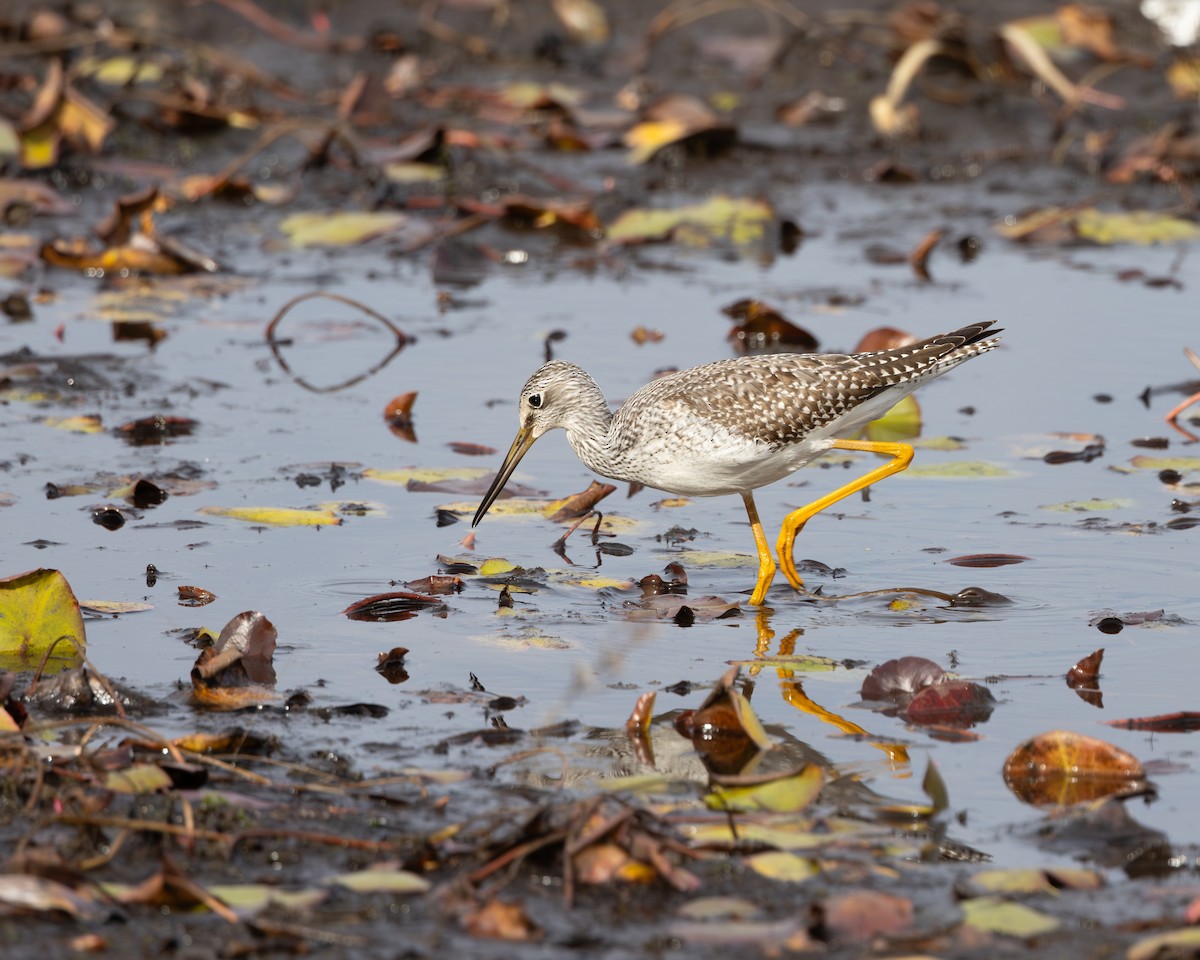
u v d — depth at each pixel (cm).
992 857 805
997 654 1066
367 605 1127
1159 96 2547
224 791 852
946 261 2070
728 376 1202
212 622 1095
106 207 2170
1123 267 2031
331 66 2656
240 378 1658
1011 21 2688
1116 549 1239
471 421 1549
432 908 745
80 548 1220
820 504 1195
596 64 2695
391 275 2027
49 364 1655
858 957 709
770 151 2436
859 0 2773
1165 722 955
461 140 2330
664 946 718
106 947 706
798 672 1040
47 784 850
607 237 2144
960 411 1579
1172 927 731
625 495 1417
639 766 904
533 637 1092
